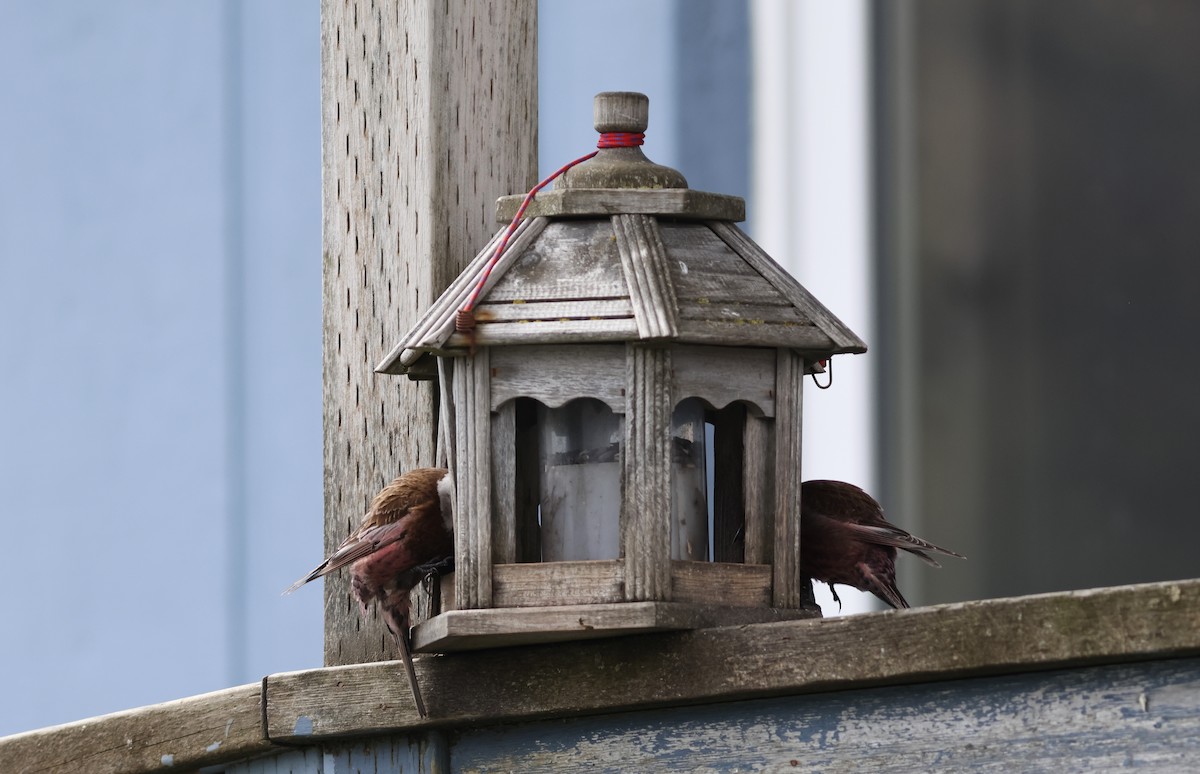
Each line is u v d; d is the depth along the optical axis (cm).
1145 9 1166
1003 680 588
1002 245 1189
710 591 630
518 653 657
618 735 649
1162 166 1158
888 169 1212
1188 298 1147
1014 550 1172
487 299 631
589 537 640
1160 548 1138
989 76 1197
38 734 762
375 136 759
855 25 1219
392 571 663
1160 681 564
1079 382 1166
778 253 1230
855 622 602
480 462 628
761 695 621
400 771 686
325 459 764
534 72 782
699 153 1239
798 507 645
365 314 759
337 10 771
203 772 742
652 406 620
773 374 643
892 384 1205
